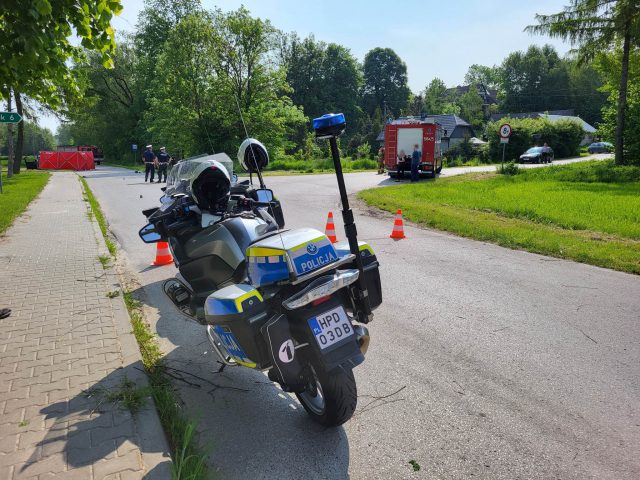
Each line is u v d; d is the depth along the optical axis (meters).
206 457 3.30
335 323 3.21
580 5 26.88
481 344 5.04
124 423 3.49
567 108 101.50
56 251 8.91
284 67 41.72
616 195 16.75
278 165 40.50
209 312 3.41
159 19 55.66
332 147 3.45
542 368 4.52
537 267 7.91
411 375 4.43
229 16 36.56
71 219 12.70
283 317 3.24
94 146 69.25
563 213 12.62
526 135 47.66
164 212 5.16
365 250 3.81
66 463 3.05
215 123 38.75
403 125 25.59
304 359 3.38
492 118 92.19
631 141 27.42
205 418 3.82
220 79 36.31
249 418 3.82
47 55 5.38
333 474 3.14
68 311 5.72
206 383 4.38
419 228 11.45
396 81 104.00
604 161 30.80
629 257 8.13
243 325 3.26
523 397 4.03
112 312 5.68
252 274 3.52
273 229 4.35
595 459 3.25
